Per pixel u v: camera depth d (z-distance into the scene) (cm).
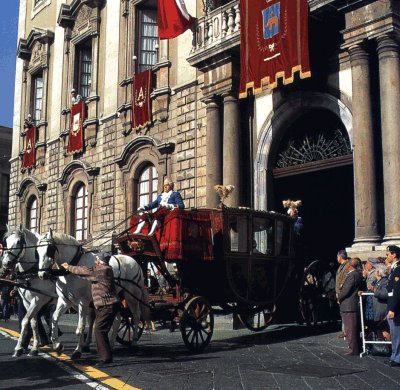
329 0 1349
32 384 784
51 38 2798
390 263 936
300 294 1313
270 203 1641
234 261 1169
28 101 2955
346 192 1786
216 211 1157
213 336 1296
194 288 1142
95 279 952
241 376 821
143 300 1114
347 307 1016
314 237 1725
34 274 1023
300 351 1059
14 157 3056
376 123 1328
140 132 2103
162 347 1143
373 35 1298
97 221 2291
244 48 1571
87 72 2609
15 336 1412
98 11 2422
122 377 823
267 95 1659
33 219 2848
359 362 936
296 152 1633
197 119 1858
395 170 1240
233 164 1653
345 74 1470
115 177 2214
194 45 1764
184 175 1875
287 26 1455
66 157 2553
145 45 2217
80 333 1002
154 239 1102
